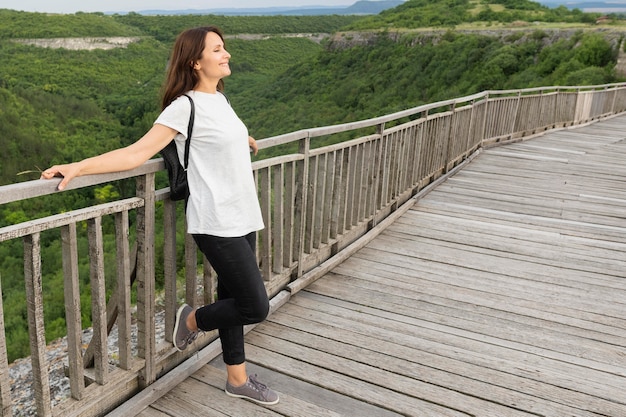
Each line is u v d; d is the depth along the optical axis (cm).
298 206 308
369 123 371
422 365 244
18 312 1435
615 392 228
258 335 266
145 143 160
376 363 245
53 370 402
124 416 195
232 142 169
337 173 353
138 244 194
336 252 374
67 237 161
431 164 578
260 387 213
